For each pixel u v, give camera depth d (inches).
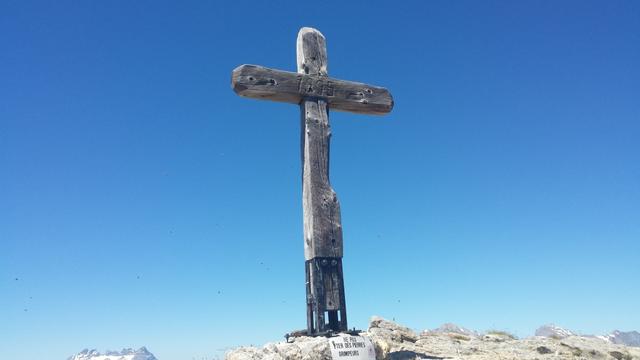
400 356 389.7
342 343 345.4
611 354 473.4
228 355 376.8
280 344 348.5
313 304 382.3
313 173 413.1
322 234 397.1
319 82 445.4
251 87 417.1
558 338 529.3
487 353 427.8
